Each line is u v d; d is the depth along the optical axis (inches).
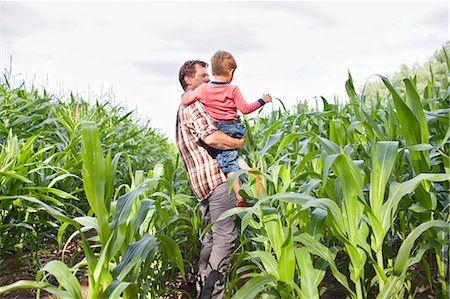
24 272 127.6
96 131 71.4
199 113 110.4
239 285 122.9
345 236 78.5
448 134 85.8
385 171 77.4
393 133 105.4
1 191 131.8
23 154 129.2
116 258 90.1
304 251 80.2
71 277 65.9
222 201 110.5
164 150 342.3
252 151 132.7
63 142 184.9
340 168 74.7
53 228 157.1
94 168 71.5
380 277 78.8
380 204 78.0
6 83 228.8
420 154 85.8
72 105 237.1
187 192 165.5
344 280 77.9
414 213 92.9
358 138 114.9
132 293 81.4
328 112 107.9
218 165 111.2
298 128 160.6
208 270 113.7
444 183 104.0
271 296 89.9
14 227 140.6
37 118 197.6
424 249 79.3
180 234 136.0
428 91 127.3
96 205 72.4
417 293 110.7
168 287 121.0
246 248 127.3
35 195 111.8
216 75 114.9
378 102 145.4
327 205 73.6
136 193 79.4
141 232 106.7
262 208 90.0
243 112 114.7
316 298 76.6
